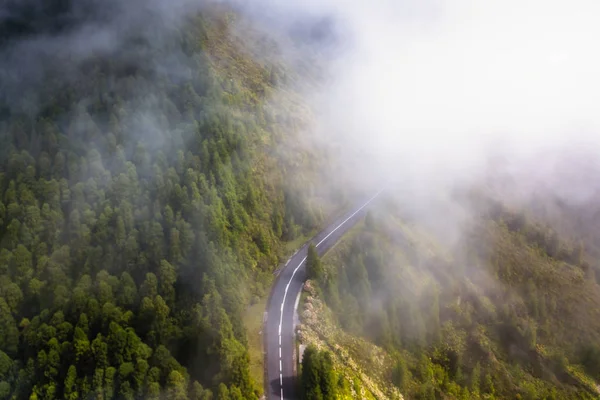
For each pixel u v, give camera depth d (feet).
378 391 242.17
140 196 265.54
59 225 259.39
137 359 200.03
